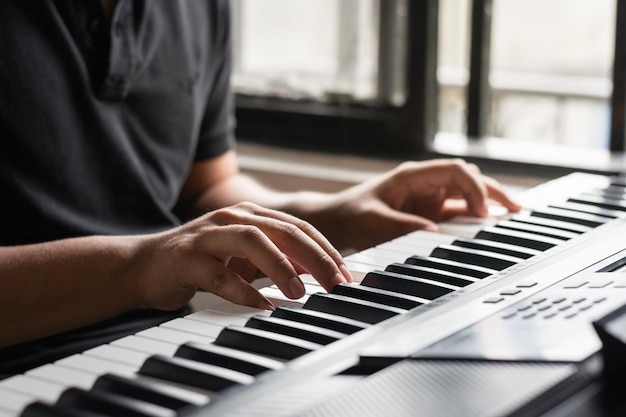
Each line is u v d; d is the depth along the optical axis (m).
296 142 2.57
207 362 0.76
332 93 2.51
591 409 0.62
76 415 0.64
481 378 0.67
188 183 1.77
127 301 1.07
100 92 1.43
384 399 0.64
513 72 5.04
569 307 0.80
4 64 1.33
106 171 1.46
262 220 1.02
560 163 2.19
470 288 0.89
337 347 0.74
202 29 1.67
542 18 5.47
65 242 1.13
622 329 0.68
